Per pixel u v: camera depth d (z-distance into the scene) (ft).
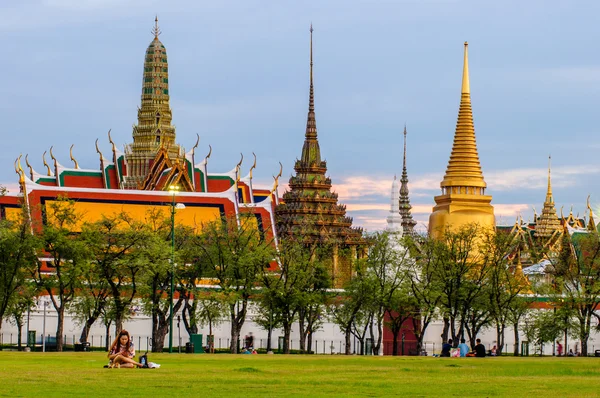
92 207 539.29
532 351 563.89
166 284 457.68
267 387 195.42
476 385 205.46
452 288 473.67
